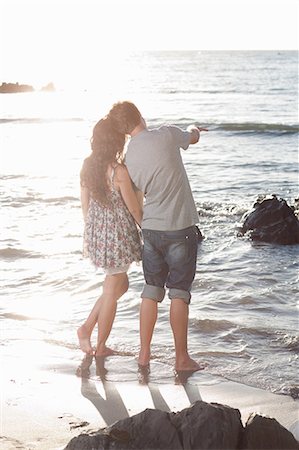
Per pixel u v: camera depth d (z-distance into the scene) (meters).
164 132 5.01
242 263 8.33
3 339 5.64
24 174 16.56
